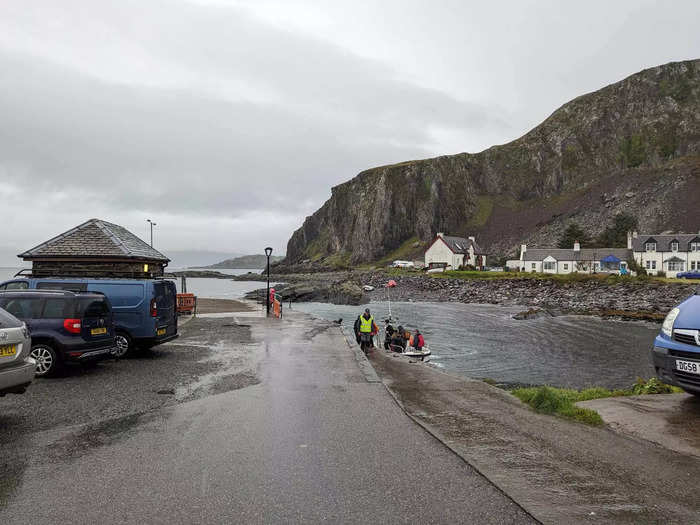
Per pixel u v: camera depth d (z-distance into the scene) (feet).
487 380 39.91
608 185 515.91
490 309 151.02
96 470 14.26
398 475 13.96
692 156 507.71
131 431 18.31
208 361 35.19
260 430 18.56
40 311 28.76
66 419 19.92
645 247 245.65
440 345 78.79
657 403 21.68
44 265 58.03
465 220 586.86
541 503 11.91
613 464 14.53
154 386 26.66
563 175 606.96
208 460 15.17
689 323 19.13
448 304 172.24
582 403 22.66
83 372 30.60
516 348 76.54
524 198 609.83
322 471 14.28
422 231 567.18
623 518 11.08
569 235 376.68
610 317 125.80
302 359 36.65
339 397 24.44
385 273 294.25
